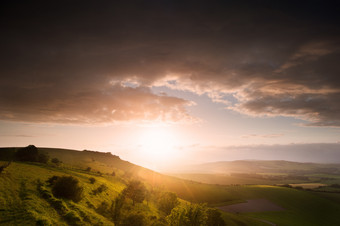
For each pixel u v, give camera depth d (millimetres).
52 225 35344
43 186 53750
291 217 137500
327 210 159000
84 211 46156
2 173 54156
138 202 73000
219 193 182750
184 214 42750
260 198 180625
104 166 173875
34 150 116062
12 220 33406
